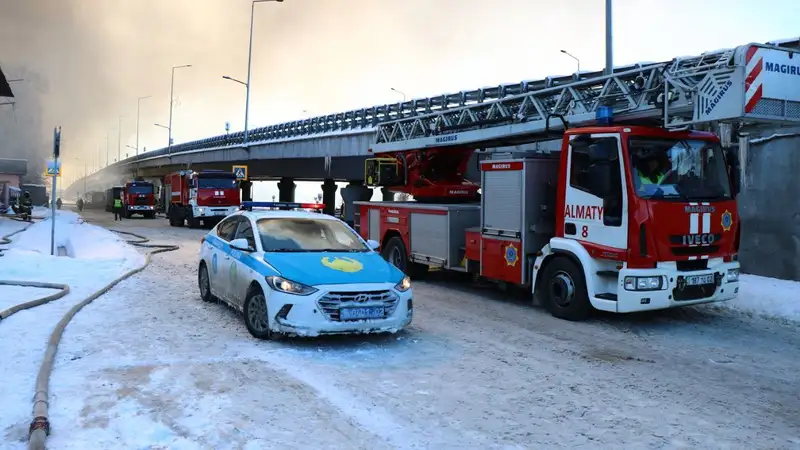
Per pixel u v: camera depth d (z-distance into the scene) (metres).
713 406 5.55
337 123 35.47
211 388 5.64
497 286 12.38
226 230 9.72
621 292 8.31
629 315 9.64
